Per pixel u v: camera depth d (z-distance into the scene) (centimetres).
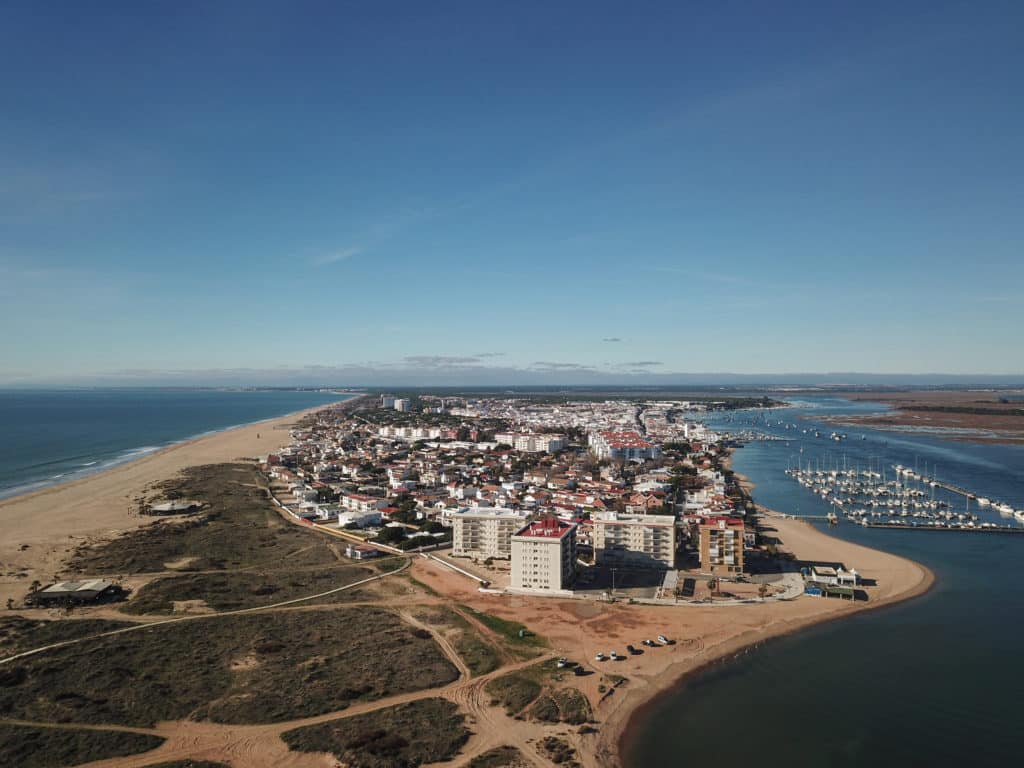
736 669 13450
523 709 11612
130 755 9844
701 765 10150
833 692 12494
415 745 10269
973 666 13600
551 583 18150
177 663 13038
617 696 12238
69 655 13288
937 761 10312
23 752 9756
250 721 10850
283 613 16225
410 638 14650
